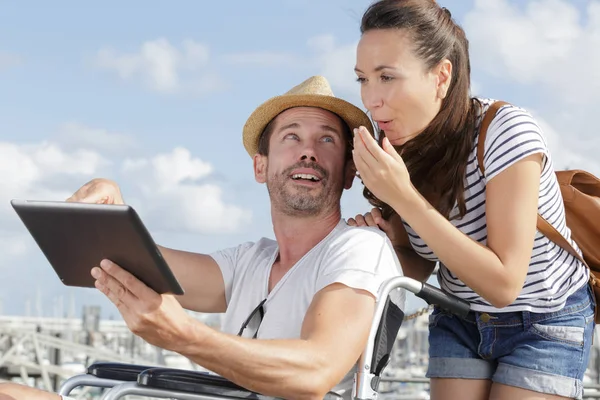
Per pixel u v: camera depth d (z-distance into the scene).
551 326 2.80
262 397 2.38
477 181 2.73
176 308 2.21
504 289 2.56
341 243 2.71
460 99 2.71
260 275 2.98
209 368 2.32
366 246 2.70
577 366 2.81
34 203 2.12
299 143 2.93
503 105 2.71
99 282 2.17
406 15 2.67
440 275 2.97
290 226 2.92
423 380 5.37
